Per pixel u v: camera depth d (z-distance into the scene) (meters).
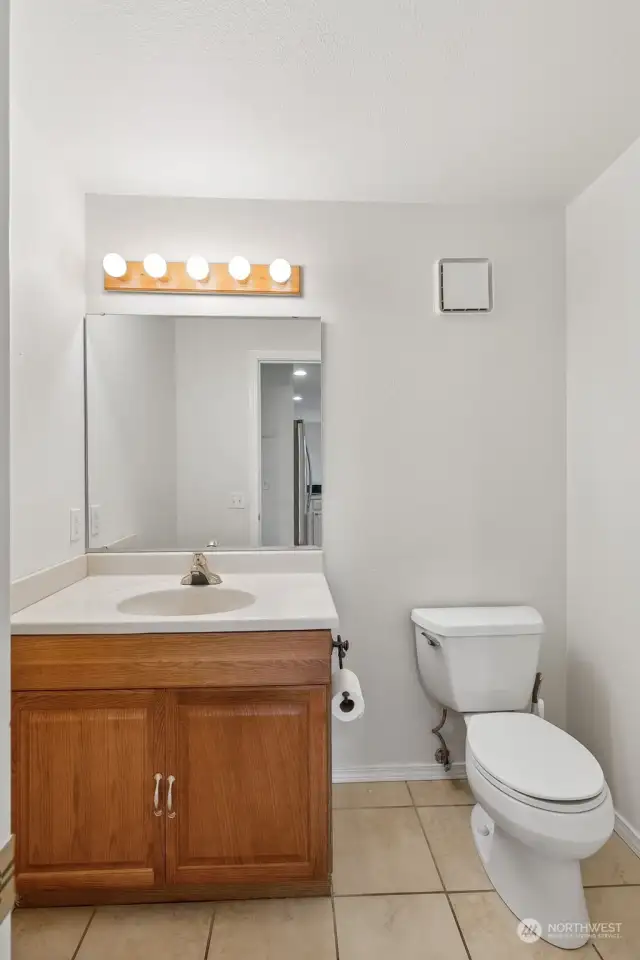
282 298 2.37
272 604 1.86
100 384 2.30
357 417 2.39
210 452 2.36
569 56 1.54
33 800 1.67
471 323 2.41
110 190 2.27
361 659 2.40
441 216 2.40
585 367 2.28
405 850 1.95
